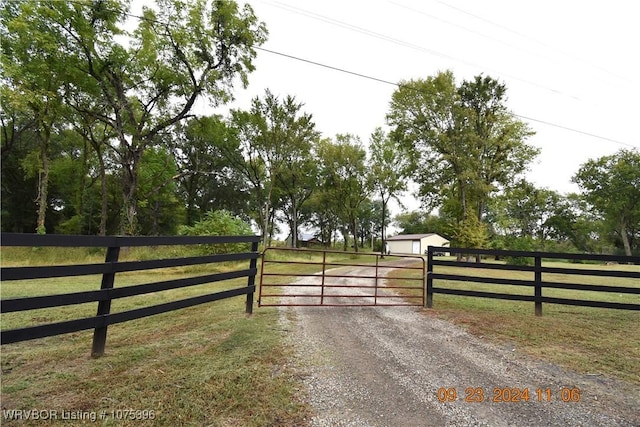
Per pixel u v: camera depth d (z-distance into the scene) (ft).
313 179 118.32
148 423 7.90
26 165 70.08
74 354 12.10
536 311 20.54
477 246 65.10
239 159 102.78
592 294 30.60
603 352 13.99
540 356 13.44
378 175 106.52
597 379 11.40
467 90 76.13
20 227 84.07
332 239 180.86
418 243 154.40
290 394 9.68
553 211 162.50
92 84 54.39
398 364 12.37
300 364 11.96
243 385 10.03
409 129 81.66
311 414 8.66
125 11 49.90
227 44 55.52
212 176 114.62
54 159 85.71
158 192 89.35
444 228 88.69
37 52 48.01
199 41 53.78
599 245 149.89
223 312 19.35
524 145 79.15
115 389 9.48
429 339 15.44
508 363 12.69
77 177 85.81
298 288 29.81
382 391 10.16
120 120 57.72
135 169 60.44
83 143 80.64
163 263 13.32
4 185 79.56
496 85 74.69
